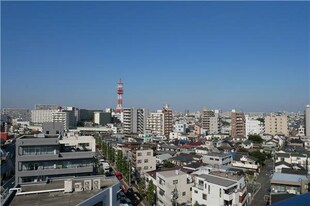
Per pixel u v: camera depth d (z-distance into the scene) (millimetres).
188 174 46188
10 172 60500
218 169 50594
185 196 44219
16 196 23062
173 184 43344
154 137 118750
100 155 87062
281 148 94750
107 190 24188
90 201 21688
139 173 61719
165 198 43094
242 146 100188
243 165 69438
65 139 52469
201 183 40469
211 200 38156
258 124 145750
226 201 36531
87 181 25000
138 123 140125
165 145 95375
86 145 53188
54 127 60312
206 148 85750
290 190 43000
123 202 43688
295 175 46750
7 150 70250
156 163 70750
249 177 61188
